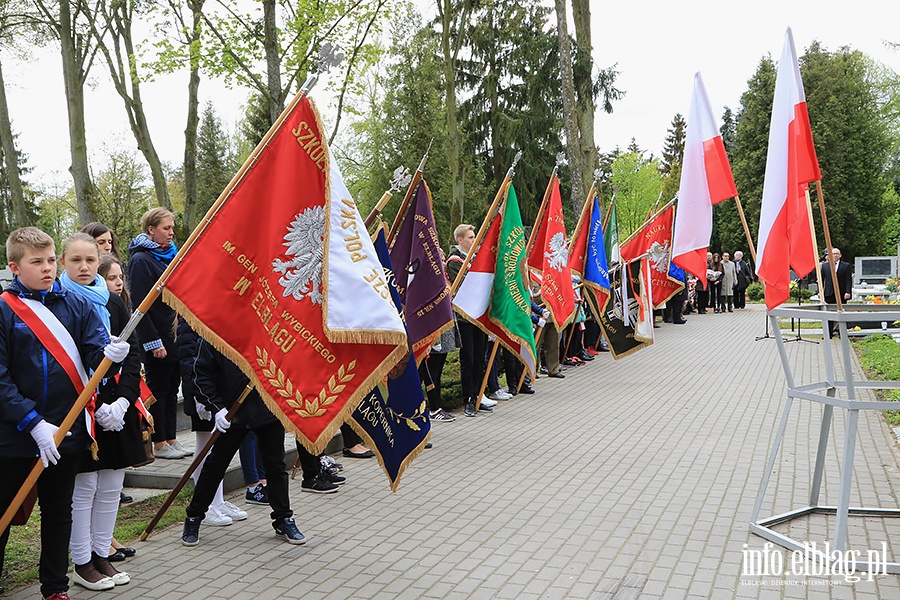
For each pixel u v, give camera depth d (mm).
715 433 8922
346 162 36812
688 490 6656
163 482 6695
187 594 4613
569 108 19797
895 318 4879
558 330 10344
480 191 33438
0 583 4797
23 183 43156
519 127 32906
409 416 5570
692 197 6141
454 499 6535
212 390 5320
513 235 9586
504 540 5492
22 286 4336
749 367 14680
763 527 5547
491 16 31406
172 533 5719
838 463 7480
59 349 4309
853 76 46438
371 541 5527
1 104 22094
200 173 46344
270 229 4758
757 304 35250
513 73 33188
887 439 8477
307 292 4707
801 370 14219
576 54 20609
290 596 4574
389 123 34312
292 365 4668
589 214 11734
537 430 9258
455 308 9523
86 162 17641
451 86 22234
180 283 4590
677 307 24172
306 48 15070
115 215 30750
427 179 33219
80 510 4664
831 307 5949
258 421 5301
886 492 6496
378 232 6766
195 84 18875
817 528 5625
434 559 5148
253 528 5871
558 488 6789
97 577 4703
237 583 4777
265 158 4816
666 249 12242
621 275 11633
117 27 17938
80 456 4422
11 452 4117
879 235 46625
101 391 4562
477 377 10539
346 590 4652
